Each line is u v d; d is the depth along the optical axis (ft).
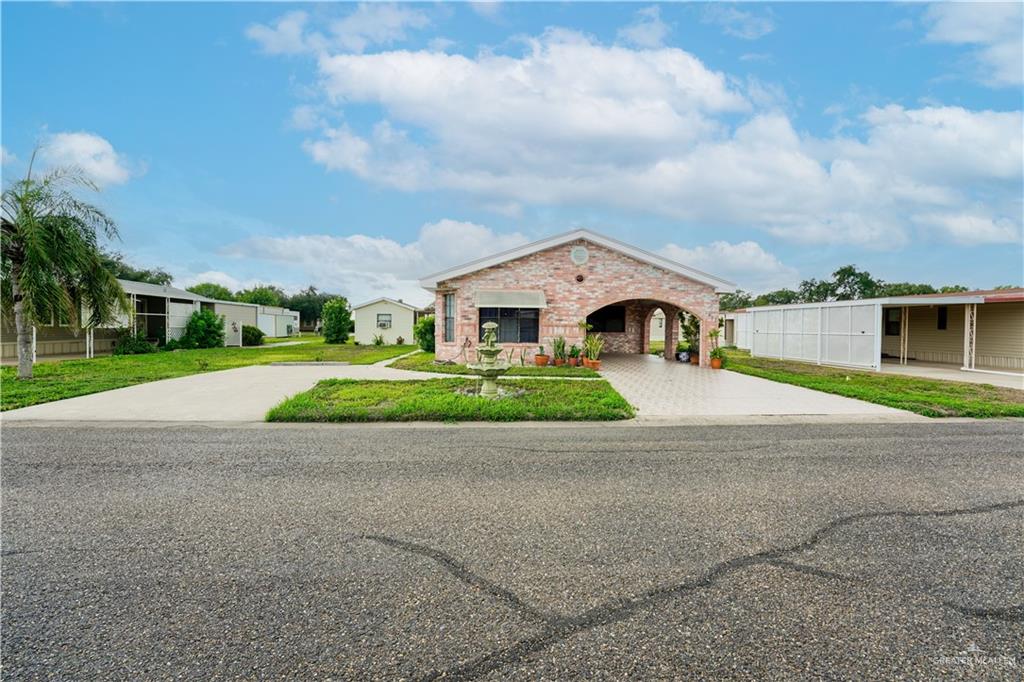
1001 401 42.93
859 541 14.85
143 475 21.38
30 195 50.47
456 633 10.21
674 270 76.95
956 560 13.65
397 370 68.90
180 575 12.59
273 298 305.94
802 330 86.53
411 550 14.10
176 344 121.29
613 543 14.64
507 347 75.87
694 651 9.66
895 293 197.98
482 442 27.99
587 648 9.75
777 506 17.81
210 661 9.30
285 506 17.61
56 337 96.53
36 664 9.16
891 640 10.03
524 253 75.77
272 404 40.75
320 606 11.19
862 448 26.84
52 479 20.79
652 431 31.37
